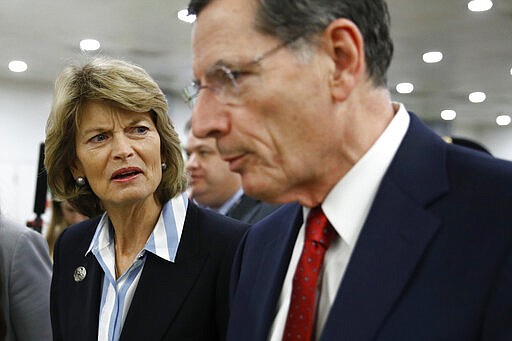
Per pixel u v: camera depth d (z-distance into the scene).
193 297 1.26
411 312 0.66
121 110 1.30
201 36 0.71
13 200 8.39
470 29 5.69
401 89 8.48
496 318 0.63
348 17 0.69
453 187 0.71
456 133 11.66
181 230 1.33
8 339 1.62
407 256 0.68
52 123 1.37
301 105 0.68
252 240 0.97
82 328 1.33
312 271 0.75
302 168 0.71
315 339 0.74
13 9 5.35
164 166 1.39
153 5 5.17
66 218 2.71
